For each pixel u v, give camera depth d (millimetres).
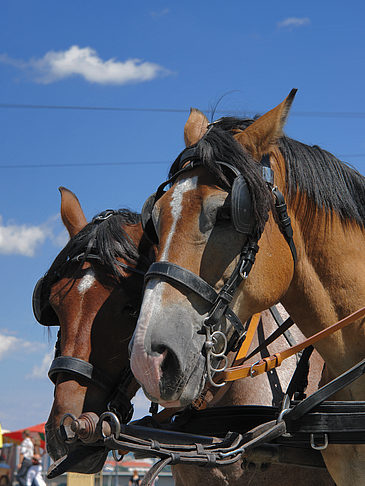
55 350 3025
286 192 2410
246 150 2246
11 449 13289
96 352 2832
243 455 2338
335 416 2240
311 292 2428
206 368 2076
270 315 3186
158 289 2082
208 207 2131
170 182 2340
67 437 2551
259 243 2207
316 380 3037
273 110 2301
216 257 2127
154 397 1998
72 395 2756
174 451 2166
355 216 2496
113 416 2129
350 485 2367
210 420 2715
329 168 2525
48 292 3035
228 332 2168
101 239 2980
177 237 2133
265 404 2996
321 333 2301
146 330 2020
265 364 2287
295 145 2543
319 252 2426
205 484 2854
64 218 3459
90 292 2898
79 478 4652
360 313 2299
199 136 2738
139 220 3225
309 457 2484
